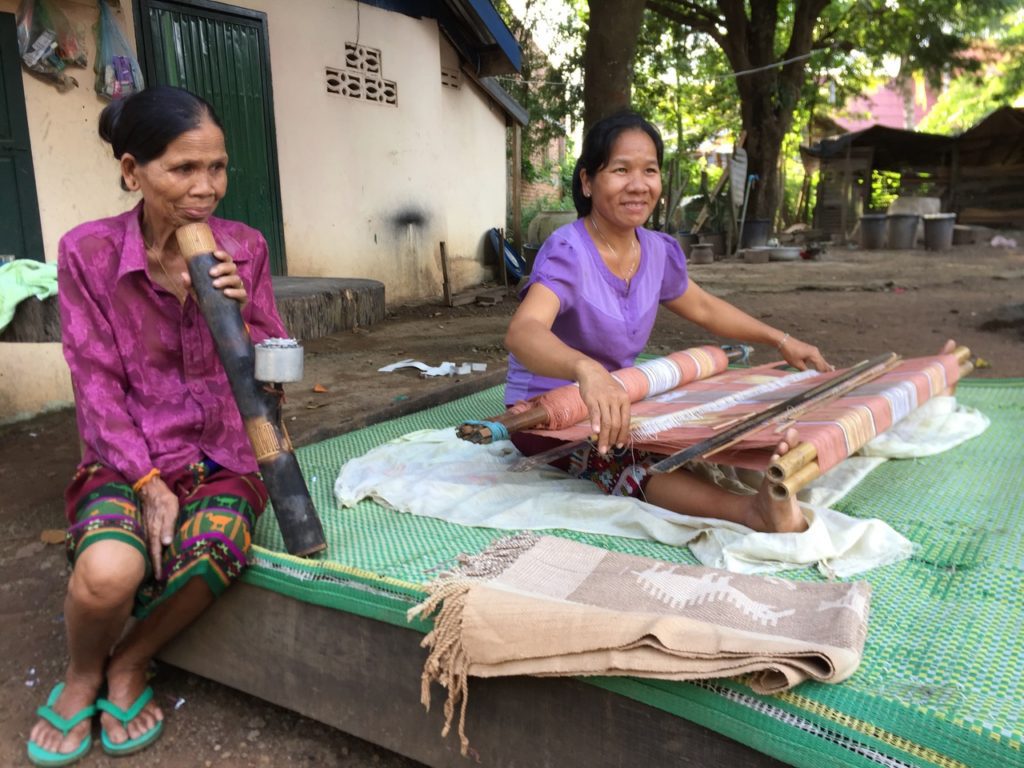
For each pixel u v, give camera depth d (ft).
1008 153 67.72
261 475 6.47
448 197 34.30
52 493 11.66
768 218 61.93
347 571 5.70
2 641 7.77
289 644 6.13
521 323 7.39
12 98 15.37
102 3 16.69
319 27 25.55
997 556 6.50
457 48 33.68
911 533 7.04
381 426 10.98
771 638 4.50
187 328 6.40
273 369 6.01
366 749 6.42
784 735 4.35
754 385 9.64
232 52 22.74
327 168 26.45
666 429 7.41
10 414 15.43
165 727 6.55
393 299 30.09
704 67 72.74
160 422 6.39
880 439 9.32
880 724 4.19
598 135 7.79
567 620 4.79
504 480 8.27
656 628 4.52
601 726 4.90
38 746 6.05
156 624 6.21
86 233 6.14
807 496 7.72
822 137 83.15
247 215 23.75
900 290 34.76
